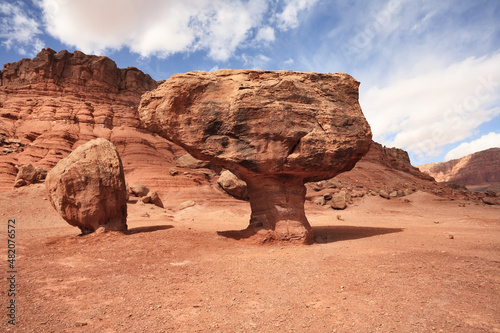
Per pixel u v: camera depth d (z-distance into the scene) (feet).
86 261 30.04
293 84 44.45
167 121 42.19
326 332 14.62
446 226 64.23
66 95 238.89
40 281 23.09
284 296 19.71
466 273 23.18
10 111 202.80
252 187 46.34
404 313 16.35
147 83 307.99
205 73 45.52
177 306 18.17
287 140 42.29
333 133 43.68
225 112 42.52
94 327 15.28
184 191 146.51
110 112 235.81
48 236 46.83
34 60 249.14
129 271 26.22
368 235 48.24
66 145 179.83
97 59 269.85
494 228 56.18
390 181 238.68
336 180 209.67
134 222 66.90
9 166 131.75
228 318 16.44
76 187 41.93
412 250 32.27
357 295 19.38
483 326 14.61
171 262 29.76
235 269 26.94
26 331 14.60
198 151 42.78
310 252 34.30
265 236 41.55
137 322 15.90
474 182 567.59
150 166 181.78
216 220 86.99
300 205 45.73
